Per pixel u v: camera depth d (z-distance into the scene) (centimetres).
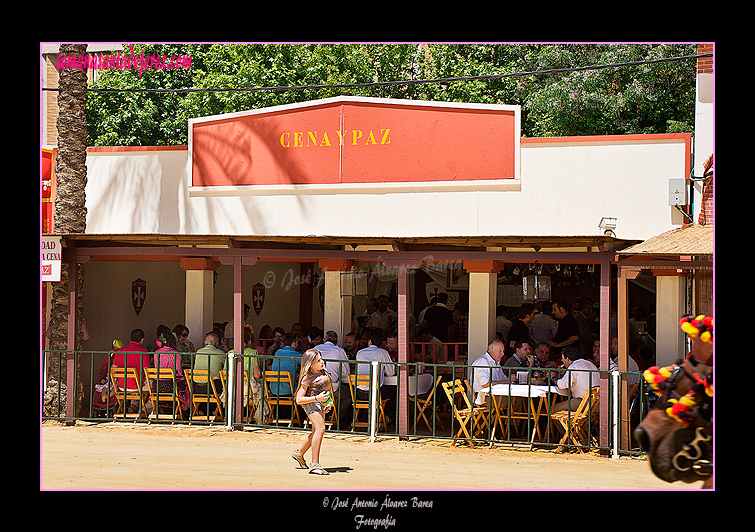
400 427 1187
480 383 1150
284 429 1233
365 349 1241
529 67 2375
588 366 1116
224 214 1421
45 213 1488
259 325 1988
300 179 1377
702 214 1179
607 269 1125
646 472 955
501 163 1287
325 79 2281
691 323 497
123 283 1825
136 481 850
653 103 2147
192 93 2386
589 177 1259
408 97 2372
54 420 1298
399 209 1332
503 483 877
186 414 1354
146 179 1466
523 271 1847
